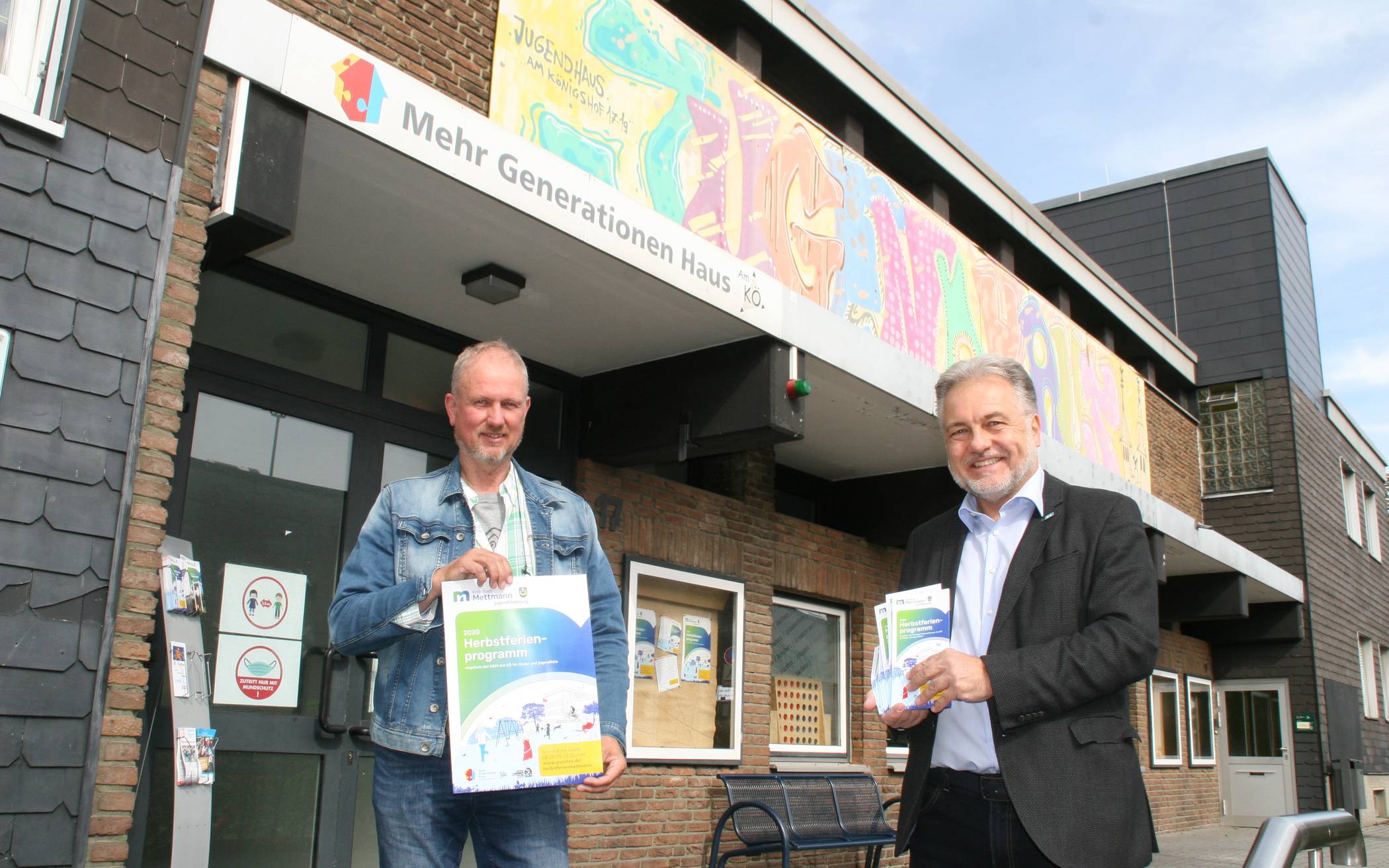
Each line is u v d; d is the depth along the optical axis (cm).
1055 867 248
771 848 726
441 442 620
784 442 638
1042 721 256
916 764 285
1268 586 1452
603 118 561
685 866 711
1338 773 1591
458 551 297
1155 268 1898
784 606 873
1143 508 1072
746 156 652
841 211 730
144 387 384
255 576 525
